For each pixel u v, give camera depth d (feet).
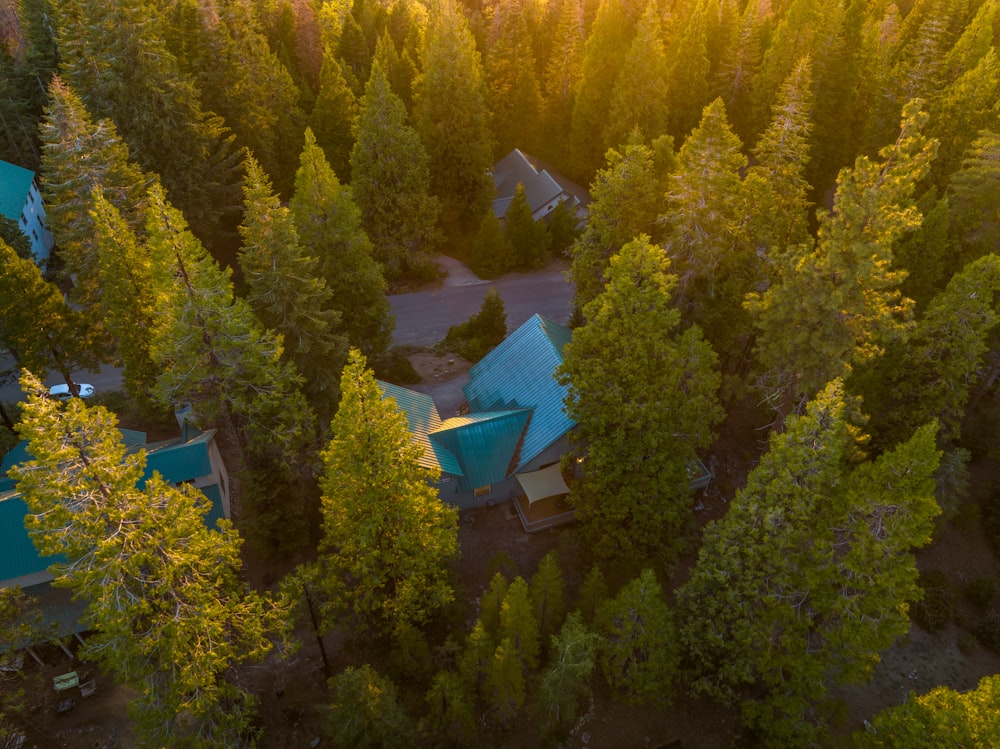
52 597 95.81
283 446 105.91
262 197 112.57
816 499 81.71
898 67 220.84
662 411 101.40
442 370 167.94
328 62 206.39
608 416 104.32
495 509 127.03
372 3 318.86
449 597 93.61
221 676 84.79
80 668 97.50
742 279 138.10
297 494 113.19
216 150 197.77
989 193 158.92
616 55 224.53
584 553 117.50
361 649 103.14
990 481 143.74
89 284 145.69
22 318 128.36
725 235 136.98
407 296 201.57
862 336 107.45
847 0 268.82
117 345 147.23
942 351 126.82
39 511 65.46
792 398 118.83
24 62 238.07
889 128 209.46
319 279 121.29
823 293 101.91
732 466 142.31
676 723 99.55
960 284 120.57
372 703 79.97
